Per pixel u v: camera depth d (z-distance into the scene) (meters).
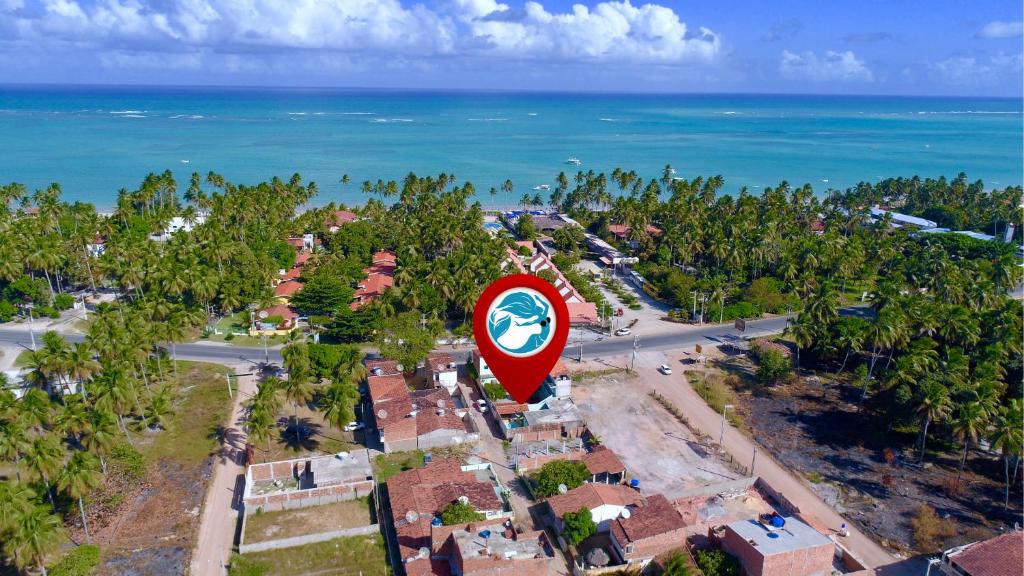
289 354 100.81
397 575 69.25
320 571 69.81
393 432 91.38
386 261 174.75
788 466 91.50
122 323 112.12
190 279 132.25
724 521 78.62
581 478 82.31
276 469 85.94
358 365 99.81
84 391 95.75
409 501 77.00
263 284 147.00
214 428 97.00
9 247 141.25
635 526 72.56
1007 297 151.62
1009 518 80.31
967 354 115.94
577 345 132.88
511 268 149.88
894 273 159.62
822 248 170.12
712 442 97.25
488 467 87.88
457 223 179.12
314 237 194.25
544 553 65.38
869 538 76.62
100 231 163.75
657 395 111.19
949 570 69.19
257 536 74.81
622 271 185.62
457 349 128.62
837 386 116.12
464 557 62.75
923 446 93.44
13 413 80.25
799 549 66.00
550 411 99.69
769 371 116.00
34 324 135.12
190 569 69.56
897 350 120.62
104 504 79.12
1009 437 79.44
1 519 62.12
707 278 158.88
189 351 124.75
